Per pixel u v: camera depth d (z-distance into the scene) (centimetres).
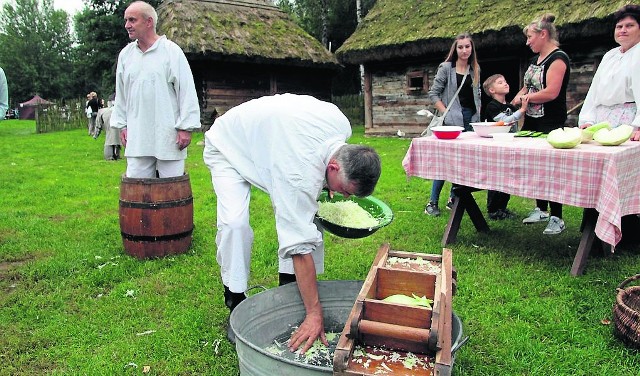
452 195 579
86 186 792
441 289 226
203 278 393
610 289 359
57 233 529
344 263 422
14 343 303
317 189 248
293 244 245
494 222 538
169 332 314
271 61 1602
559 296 353
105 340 308
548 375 264
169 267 426
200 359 285
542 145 397
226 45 1525
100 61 2664
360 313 212
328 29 2881
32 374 274
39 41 6222
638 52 397
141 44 439
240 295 306
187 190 451
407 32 1311
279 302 279
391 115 1456
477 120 562
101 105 1789
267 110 271
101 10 2672
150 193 432
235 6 1733
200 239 495
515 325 313
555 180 369
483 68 1502
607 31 949
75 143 1500
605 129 388
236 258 295
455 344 209
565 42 1048
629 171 361
